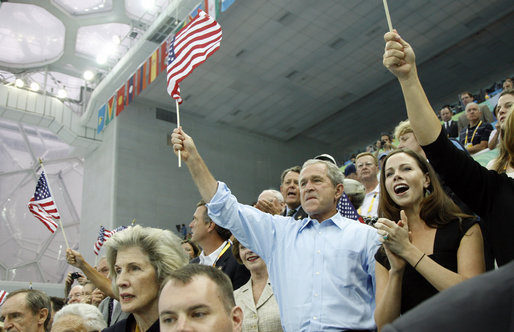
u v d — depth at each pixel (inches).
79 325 121.2
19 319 141.8
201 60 131.3
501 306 20.5
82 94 792.3
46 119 717.3
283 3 585.6
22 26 687.1
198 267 64.4
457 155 72.5
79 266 149.6
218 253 152.1
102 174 732.0
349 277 96.3
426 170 96.7
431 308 21.0
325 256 99.5
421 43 674.8
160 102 767.7
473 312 20.4
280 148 881.5
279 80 725.9
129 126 737.0
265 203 151.6
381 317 80.4
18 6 653.3
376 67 713.0
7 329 140.9
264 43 650.8
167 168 747.4
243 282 137.3
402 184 95.1
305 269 100.1
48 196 231.6
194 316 60.0
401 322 21.0
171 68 136.2
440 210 91.0
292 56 678.5
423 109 75.0
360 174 208.2
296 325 95.8
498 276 21.5
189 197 751.1
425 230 91.9
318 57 682.8
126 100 606.9
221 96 756.0
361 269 97.7
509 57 725.9
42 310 146.1
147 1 625.6
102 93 689.6
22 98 701.9
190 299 60.0
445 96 801.6
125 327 102.3
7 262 766.5
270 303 116.3
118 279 96.5
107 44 688.4
